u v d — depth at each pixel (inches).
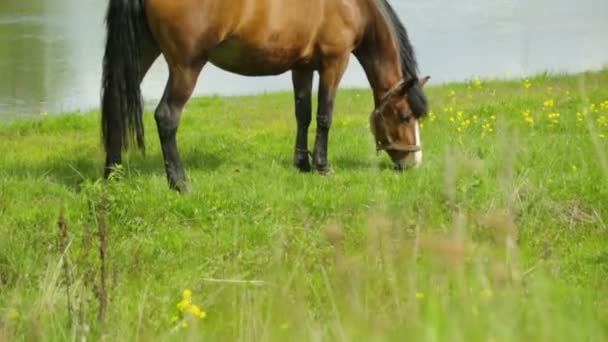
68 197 526.6
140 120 517.3
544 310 212.1
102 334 273.9
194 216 487.8
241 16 527.5
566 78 1064.8
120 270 382.3
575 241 434.6
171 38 514.9
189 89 526.6
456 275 244.5
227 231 456.4
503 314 206.4
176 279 370.9
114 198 468.1
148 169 605.0
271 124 848.3
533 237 426.0
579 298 303.0
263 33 539.5
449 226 414.9
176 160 532.7
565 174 550.0
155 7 509.4
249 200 510.3
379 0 611.8
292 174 600.1
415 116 607.8
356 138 727.7
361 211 485.4
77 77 1389.0
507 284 224.7
